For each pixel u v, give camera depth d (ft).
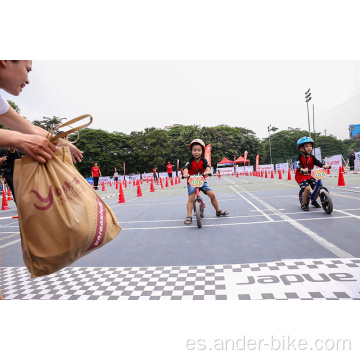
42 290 7.28
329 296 6.04
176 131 204.13
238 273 7.66
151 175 133.59
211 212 19.11
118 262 9.43
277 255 8.95
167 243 11.54
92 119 4.57
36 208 3.92
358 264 7.67
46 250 3.98
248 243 10.64
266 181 50.96
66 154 4.42
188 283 7.23
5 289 7.45
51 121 125.90
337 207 17.06
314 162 16.87
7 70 4.35
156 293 6.73
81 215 4.14
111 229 4.59
